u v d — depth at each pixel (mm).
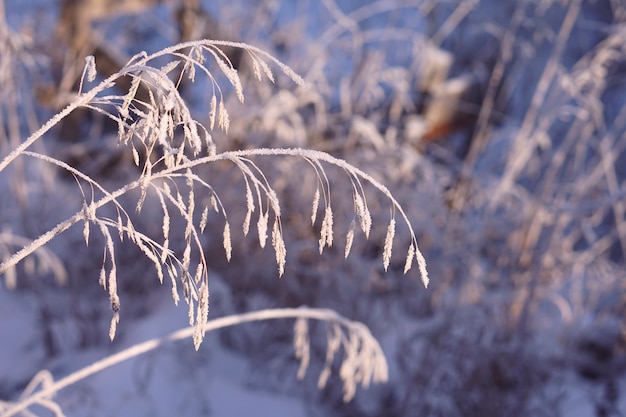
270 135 3697
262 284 3512
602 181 4301
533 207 3873
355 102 4336
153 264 3615
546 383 3547
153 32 5473
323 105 3932
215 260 3594
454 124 4859
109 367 3016
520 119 5406
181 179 3633
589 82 4188
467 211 4312
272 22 4445
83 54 4203
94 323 3289
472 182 4277
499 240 4215
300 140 3717
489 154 5344
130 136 1195
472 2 4695
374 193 3686
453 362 3197
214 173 3623
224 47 4090
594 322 4031
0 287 3650
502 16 5461
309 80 4047
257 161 3631
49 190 3941
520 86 5441
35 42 4031
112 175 4004
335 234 3559
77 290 3426
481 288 3760
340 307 3307
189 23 4266
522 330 3498
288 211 3588
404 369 3174
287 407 3074
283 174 3566
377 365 2299
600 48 4180
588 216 4586
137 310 3477
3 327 3367
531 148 4035
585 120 4070
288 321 3297
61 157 4199
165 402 2891
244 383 3189
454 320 3371
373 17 6207
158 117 1189
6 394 2916
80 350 3256
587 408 3480
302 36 4434
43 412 2693
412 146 4484
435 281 3797
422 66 4801
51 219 3807
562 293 4418
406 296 3838
